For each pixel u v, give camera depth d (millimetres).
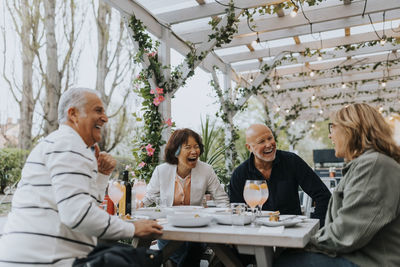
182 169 2514
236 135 5770
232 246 2027
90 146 1624
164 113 3861
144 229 1431
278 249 1790
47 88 8383
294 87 8352
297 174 2336
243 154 6477
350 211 1322
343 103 10008
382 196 1287
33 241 1284
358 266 1316
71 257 1329
